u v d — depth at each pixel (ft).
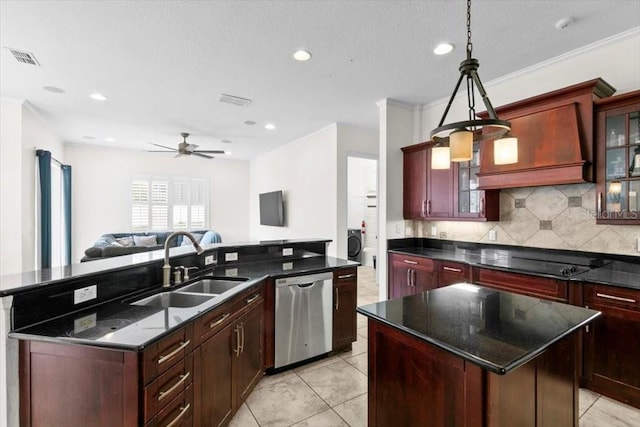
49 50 8.73
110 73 10.23
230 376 6.27
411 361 4.44
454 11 7.06
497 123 4.61
